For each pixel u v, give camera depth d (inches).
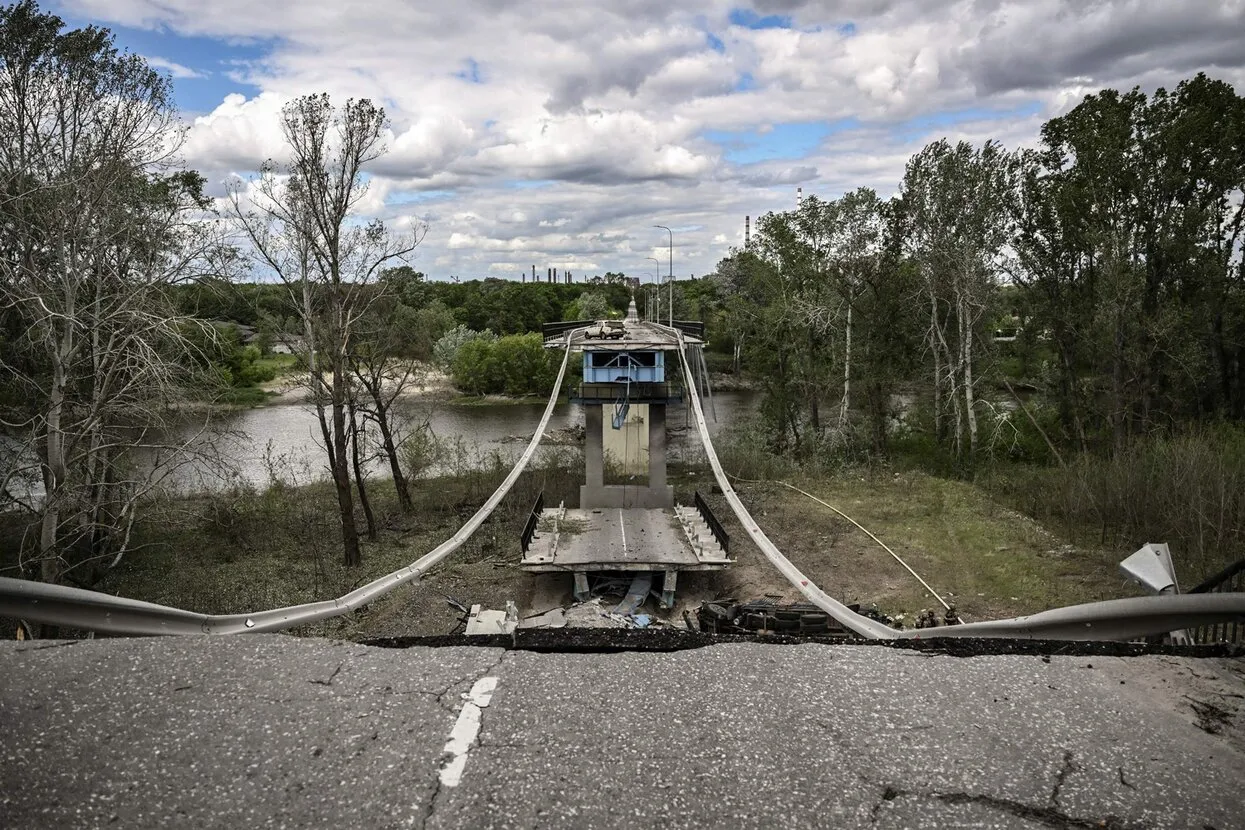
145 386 695.1
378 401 1178.0
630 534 850.1
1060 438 1525.6
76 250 684.7
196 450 758.5
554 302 4596.5
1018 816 99.9
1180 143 1284.4
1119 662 139.2
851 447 1542.8
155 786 103.1
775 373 1713.8
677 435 1948.8
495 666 134.2
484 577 834.2
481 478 1371.8
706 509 869.2
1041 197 1454.2
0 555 795.4
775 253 1759.4
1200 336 1445.6
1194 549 771.4
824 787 104.3
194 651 138.0
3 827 95.0
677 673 132.5
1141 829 97.5
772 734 115.5
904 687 129.0
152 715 118.2
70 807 99.0
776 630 614.9
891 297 1521.9
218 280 791.1
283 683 128.0
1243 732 117.4
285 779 104.7
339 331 982.4
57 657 134.6
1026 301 1571.1
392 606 743.1
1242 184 1375.5
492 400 2817.4
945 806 101.2
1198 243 1339.8
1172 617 152.4
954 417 1524.4
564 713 120.0
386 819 97.5
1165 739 115.2
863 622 313.3
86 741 111.7
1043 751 112.3
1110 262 1270.9
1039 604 688.4
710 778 105.7
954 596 719.1
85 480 704.4
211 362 768.9
